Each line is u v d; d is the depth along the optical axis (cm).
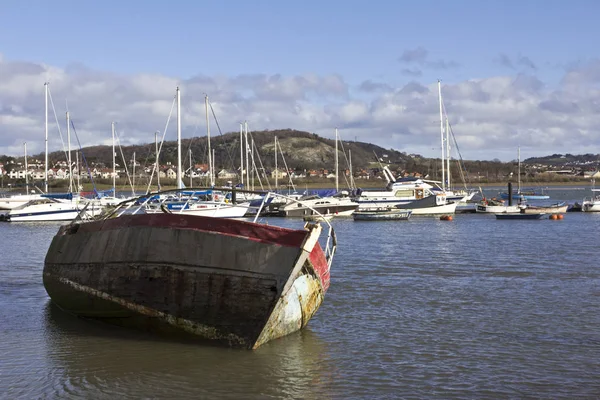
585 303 1972
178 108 6122
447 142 9244
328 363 1359
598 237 4444
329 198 7469
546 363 1362
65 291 1709
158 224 1474
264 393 1189
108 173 17150
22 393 1195
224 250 1396
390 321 1742
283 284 1348
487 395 1180
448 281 2412
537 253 3406
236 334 1421
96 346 1484
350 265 2898
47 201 6944
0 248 3978
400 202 7950
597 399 1155
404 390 1205
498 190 17750
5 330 1655
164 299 1455
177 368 1319
